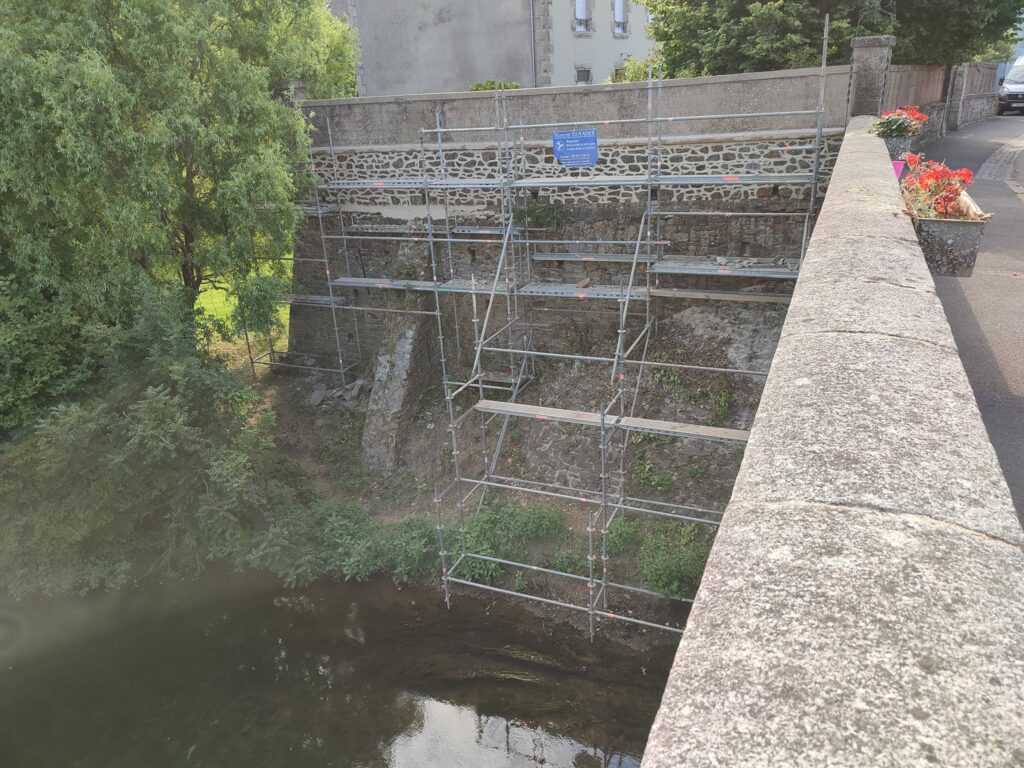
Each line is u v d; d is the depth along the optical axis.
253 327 12.21
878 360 2.41
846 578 1.41
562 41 17.42
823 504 1.66
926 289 3.18
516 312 12.16
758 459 1.91
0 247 10.64
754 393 10.52
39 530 10.55
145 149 10.12
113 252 10.30
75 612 11.06
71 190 9.97
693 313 11.27
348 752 8.74
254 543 11.09
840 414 2.07
